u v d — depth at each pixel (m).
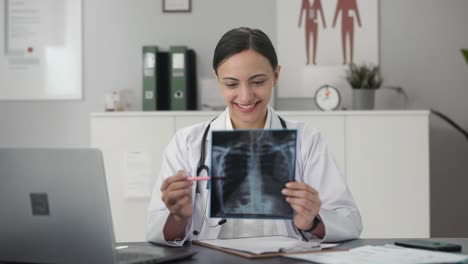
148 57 3.54
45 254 1.35
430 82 3.77
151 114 3.43
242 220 1.87
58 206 1.31
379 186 3.40
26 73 3.88
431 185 3.79
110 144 3.44
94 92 3.86
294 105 3.80
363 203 3.40
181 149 1.97
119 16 3.85
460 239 1.70
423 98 3.78
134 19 3.85
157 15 3.84
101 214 1.28
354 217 1.79
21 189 1.33
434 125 3.78
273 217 1.47
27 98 3.88
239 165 1.50
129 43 3.85
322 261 1.30
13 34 3.87
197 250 1.52
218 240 1.64
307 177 1.93
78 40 3.86
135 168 3.43
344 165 3.41
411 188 3.40
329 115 3.41
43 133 3.89
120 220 3.43
